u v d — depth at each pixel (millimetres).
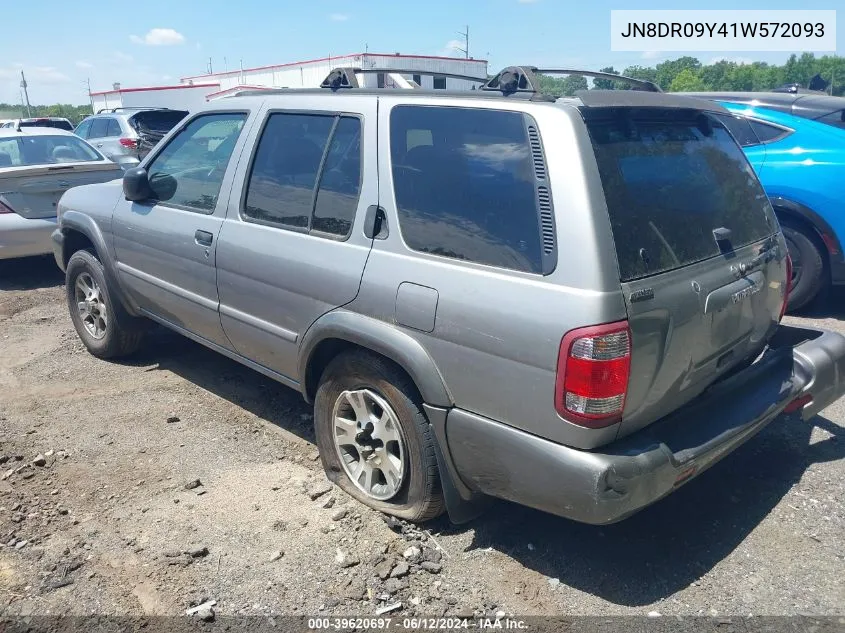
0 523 3229
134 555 3018
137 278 4594
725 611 2725
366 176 3150
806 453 3885
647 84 3396
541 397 2500
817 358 3428
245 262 3666
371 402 3227
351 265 3113
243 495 3473
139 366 5145
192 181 4176
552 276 2480
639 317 2455
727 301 2895
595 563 2994
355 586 2836
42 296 7066
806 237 5902
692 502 3447
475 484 2879
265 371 3883
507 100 2756
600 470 2422
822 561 3010
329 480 3562
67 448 3934
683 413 2863
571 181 2486
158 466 3746
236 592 2805
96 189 5125
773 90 6984
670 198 2789
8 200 7125
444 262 2791
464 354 2701
